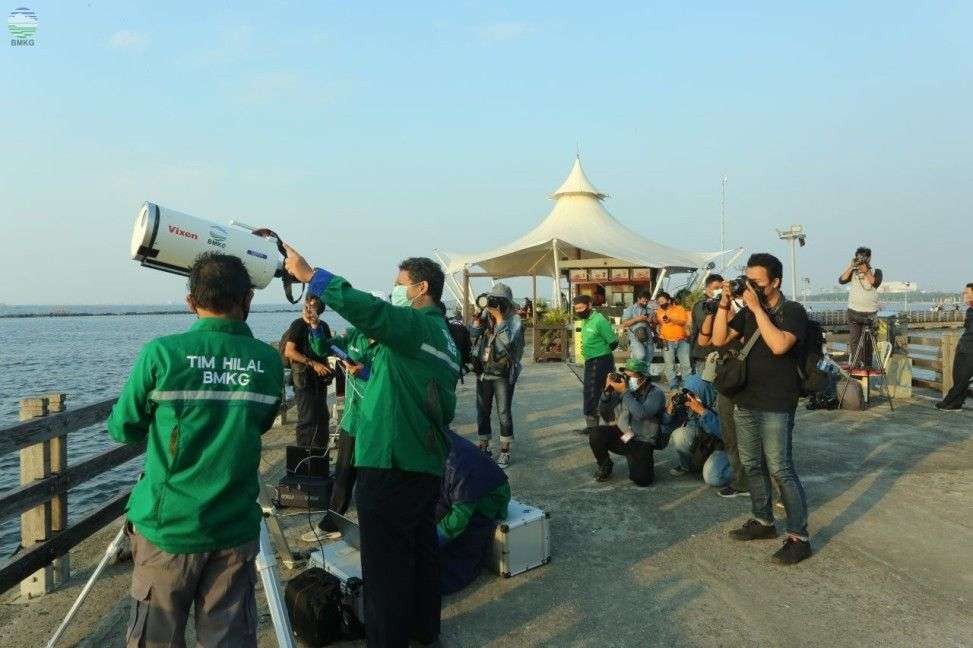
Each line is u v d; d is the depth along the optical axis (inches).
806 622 142.6
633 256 769.6
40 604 155.3
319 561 161.2
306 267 116.0
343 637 139.3
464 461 163.3
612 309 800.3
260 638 140.1
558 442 317.1
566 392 479.5
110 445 567.8
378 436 120.0
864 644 133.4
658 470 263.9
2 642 137.3
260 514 100.3
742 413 183.8
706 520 206.2
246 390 96.7
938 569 168.9
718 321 183.2
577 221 898.1
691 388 263.4
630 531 198.1
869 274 419.8
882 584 160.7
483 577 167.3
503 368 271.3
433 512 131.7
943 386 417.7
